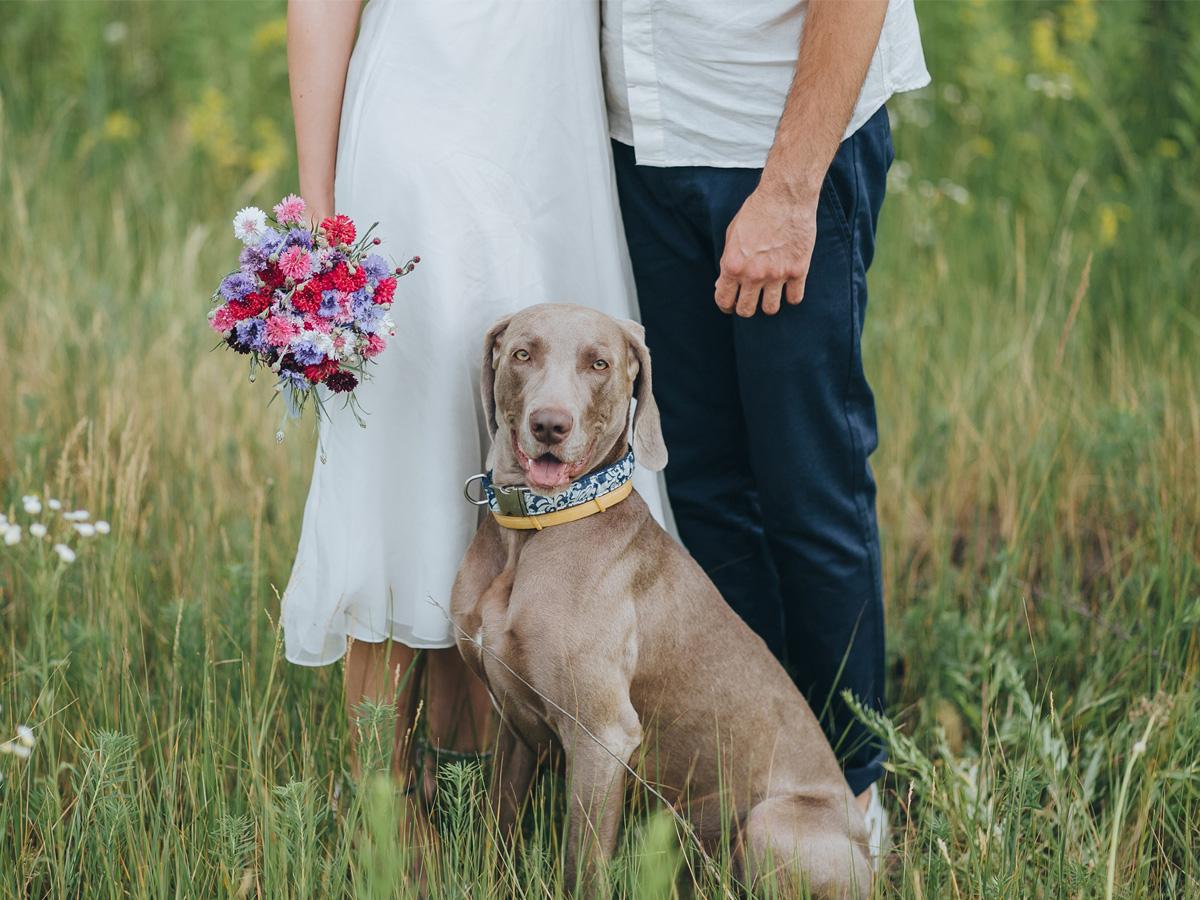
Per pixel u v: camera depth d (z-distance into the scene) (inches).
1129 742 118.6
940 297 193.5
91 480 135.6
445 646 111.8
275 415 165.5
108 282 191.2
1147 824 109.0
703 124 110.3
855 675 125.1
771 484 118.2
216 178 237.9
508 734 113.8
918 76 114.6
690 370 122.4
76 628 117.9
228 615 128.1
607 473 104.8
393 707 100.0
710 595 110.7
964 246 207.0
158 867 94.8
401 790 111.1
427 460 107.8
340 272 96.2
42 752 110.3
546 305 102.0
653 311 120.8
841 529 119.9
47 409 159.3
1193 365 176.6
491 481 106.0
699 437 125.5
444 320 105.3
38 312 177.3
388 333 98.8
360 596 110.1
